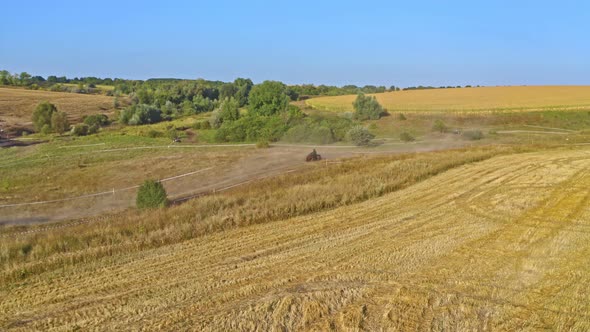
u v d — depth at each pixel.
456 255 11.78
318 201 16.52
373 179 20.14
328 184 19.34
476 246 12.47
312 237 13.35
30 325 8.39
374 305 9.04
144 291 9.77
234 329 8.16
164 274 10.70
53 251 12.06
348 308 8.88
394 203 17.27
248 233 13.80
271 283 10.07
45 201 21.30
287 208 15.75
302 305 8.95
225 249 12.40
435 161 24.81
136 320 8.52
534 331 8.21
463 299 9.32
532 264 11.17
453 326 8.34
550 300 9.33
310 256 11.80
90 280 10.38
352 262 11.34
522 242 12.82
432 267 10.98
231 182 23.38
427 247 12.38
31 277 10.59
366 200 17.75
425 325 8.36
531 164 25.16
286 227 14.40
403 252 12.00
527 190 19.06
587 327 8.33
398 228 14.17
